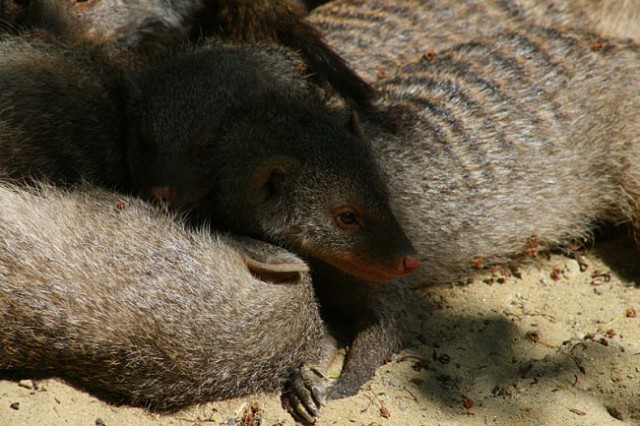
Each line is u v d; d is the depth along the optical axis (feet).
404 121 39.29
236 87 36.45
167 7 46.88
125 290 28.76
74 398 29.22
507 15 49.49
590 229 42.86
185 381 29.43
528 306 37.91
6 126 34.27
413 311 37.29
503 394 32.81
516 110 40.96
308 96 37.42
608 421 32.01
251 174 33.42
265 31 44.32
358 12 49.32
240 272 30.27
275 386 31.55
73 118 35.53
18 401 28.60
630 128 41.70
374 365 33.60
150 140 35.53
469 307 37.91
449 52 43.75
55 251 28.99
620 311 37.24
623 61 42.80
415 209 37.93
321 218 33.17
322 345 33.60
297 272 31.27
